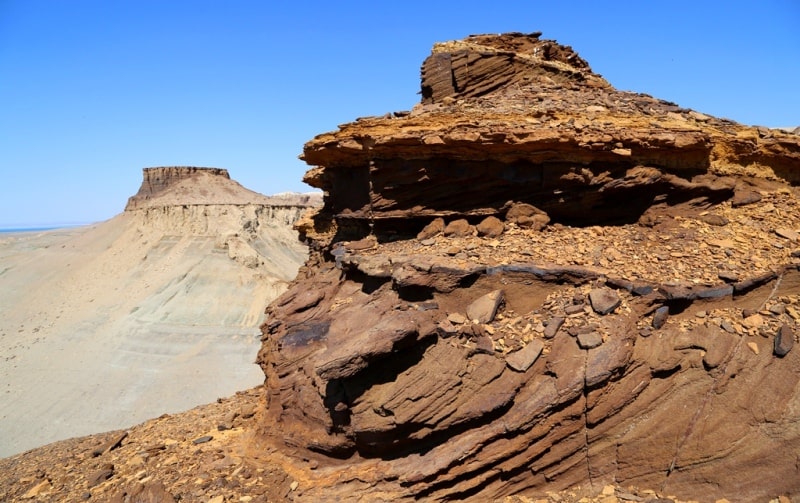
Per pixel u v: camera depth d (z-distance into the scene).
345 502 10.38
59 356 60.62
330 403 11.43
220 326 63.44
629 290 10.91
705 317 10.41
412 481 9.86
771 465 8.42
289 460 13.10
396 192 14.75
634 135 12.88
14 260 106.19
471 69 19.02
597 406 9.55
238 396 23.77
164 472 14.12
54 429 45.38
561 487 9.60
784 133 14.62
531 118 14.43
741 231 12.74
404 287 11.90
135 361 56.75
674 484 8.93
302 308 15.38
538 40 21.52
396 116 17.14
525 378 9.95
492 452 9.68
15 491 15.19
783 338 9.59
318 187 22.42
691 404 9.32
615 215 13.88
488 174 14.00
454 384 10.15
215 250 82.38
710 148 13.59
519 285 11.62
